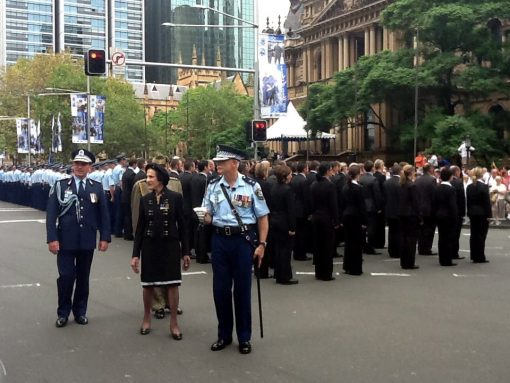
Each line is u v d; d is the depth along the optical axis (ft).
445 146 130.41
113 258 46.52
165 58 479.82
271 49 77.56
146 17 512.63
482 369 20.72
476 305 30.63
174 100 486.38
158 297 28.32
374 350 22.98
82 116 130.52
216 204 23.52
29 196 105.60
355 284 36.68
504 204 78.64
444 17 138.41
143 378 20.07
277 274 37.09
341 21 214.90
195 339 24.76
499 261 46.14
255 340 24.50
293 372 20.53
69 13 506.48
